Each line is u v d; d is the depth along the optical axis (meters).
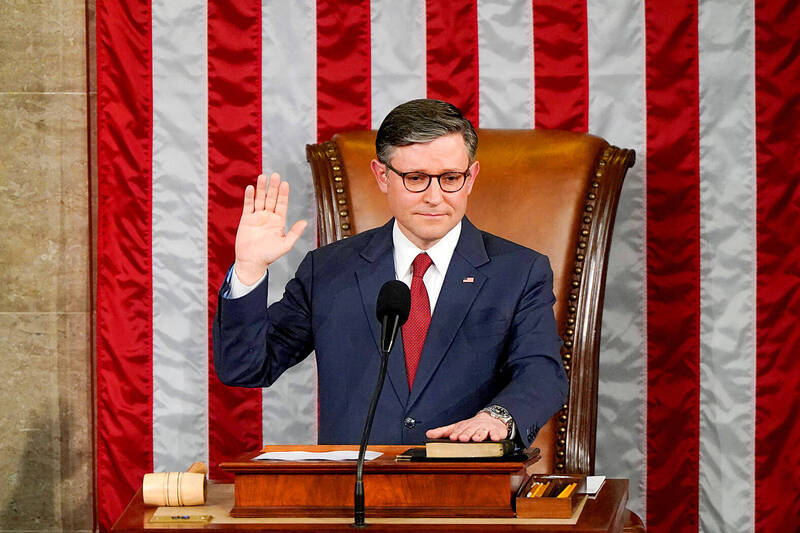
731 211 12.77
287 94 12.97
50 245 12.98
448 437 7.55
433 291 9.66
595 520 6.54
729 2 12.77
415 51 12.94
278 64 12.96
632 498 12.86
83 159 12.98
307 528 6.36
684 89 12.80
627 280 12.81
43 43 12.93
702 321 12.80
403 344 9.49
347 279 9.77
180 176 12.91
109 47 12.84
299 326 9.96
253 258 8.34
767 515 12.77
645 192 12.81
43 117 12.95
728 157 12.77
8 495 12.99
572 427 11.08
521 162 11.52
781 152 12.73
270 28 12.95
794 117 12.73
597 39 12.88
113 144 12.84
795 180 12.72
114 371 12.90
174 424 12.92
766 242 12.75
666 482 12.84
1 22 12.91
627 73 12.84
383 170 9.50
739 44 12.77
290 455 7.34
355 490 6.47
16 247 12.95
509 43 12.92
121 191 12.85
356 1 12.94
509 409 8.03
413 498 6.71
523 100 12.89
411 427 9.20
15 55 12.91
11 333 12.97
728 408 12.77
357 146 11.85
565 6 12.88
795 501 12.75
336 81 12.97
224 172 12.94
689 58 12.80
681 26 12.81
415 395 9.26
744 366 12.76
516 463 6.63
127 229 12.87
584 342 11.17
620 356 12.84
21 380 12.98
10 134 12.92
